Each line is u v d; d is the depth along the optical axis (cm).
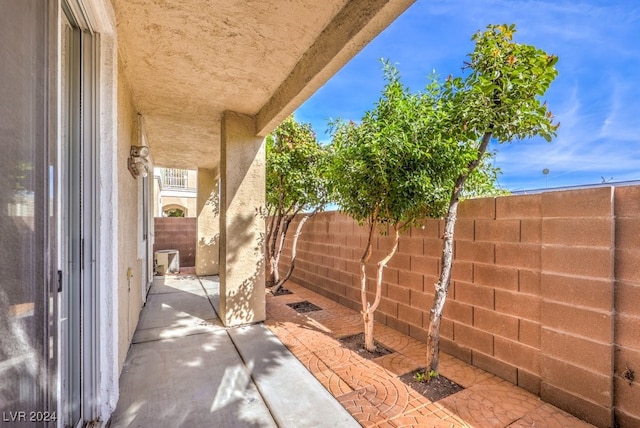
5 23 89
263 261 416
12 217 92
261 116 392
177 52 270
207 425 202
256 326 393
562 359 219
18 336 94
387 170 271
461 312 298
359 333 370
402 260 370
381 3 183
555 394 222
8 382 90
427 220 337
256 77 316
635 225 189
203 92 347
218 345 330
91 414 194
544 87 218
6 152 89
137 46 259
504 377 260
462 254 297
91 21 188
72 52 183
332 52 231
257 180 416
